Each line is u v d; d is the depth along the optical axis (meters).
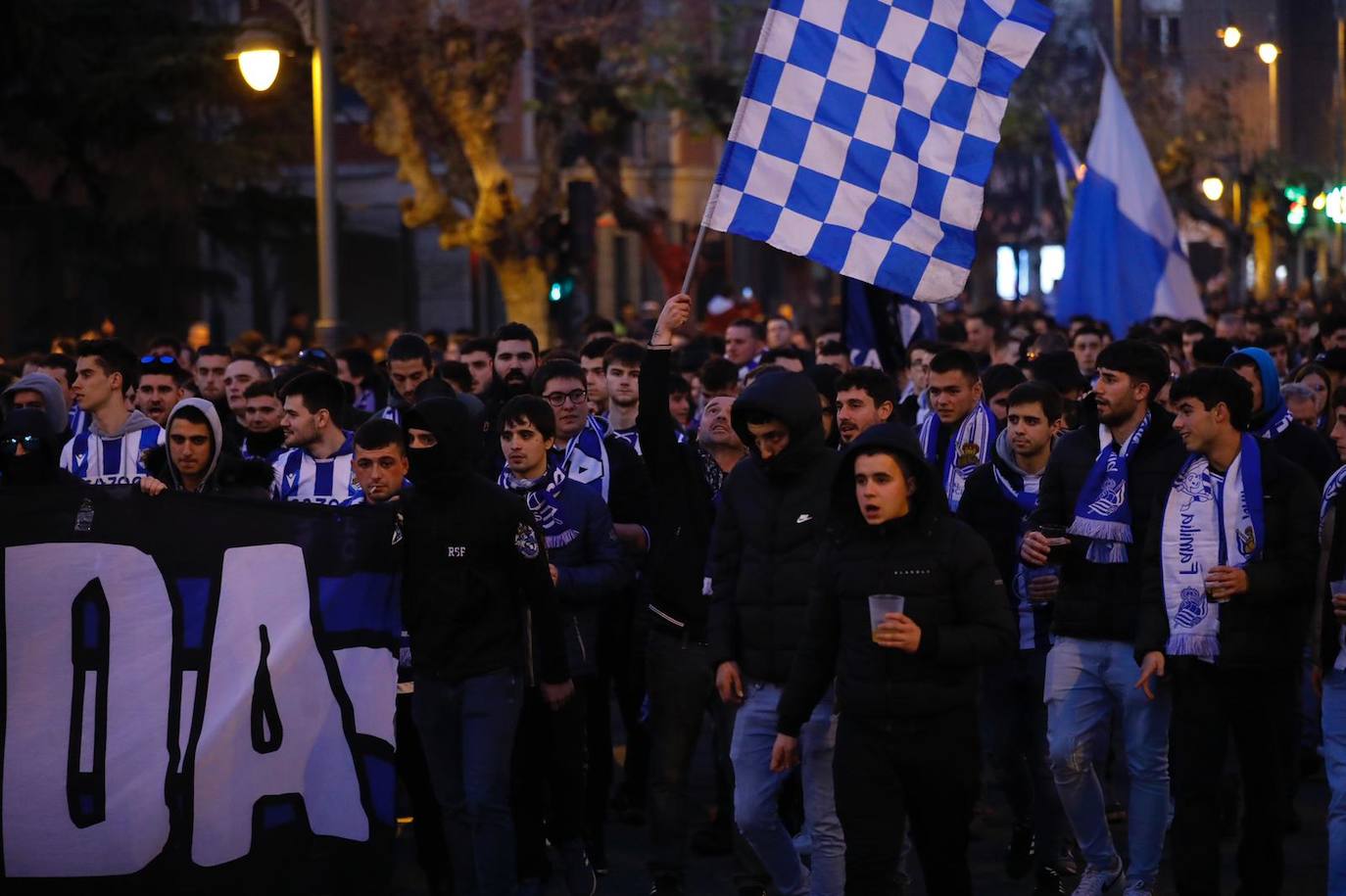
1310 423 16.05
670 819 11.39
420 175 39.69
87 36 45.91
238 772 10.66
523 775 11.39
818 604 9.52
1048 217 68.25
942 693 9.17
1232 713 10.48
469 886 10.59
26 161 46.84
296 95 46.50
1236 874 12.08
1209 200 63.12
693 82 54.38
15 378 18.66
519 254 40.69
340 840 10.70
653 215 50.06
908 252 11.42
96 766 10.62
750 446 10.52
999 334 28.31
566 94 42.47
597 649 12.11
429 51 38.31
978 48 11.40
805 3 11.45
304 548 10.80
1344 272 70.25
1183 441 10.76
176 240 50.97
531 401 12.06
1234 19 63.88
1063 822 12.02
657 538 11.49
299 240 51.75
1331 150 65.69
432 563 10.47
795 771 12.62
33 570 10.76
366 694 10.76
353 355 20.41
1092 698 11.12
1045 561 11.16
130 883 10.60
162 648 10.73
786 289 73.81
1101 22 63.62
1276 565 10.30
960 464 13.95
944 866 9.41
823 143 11.44
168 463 11.92
